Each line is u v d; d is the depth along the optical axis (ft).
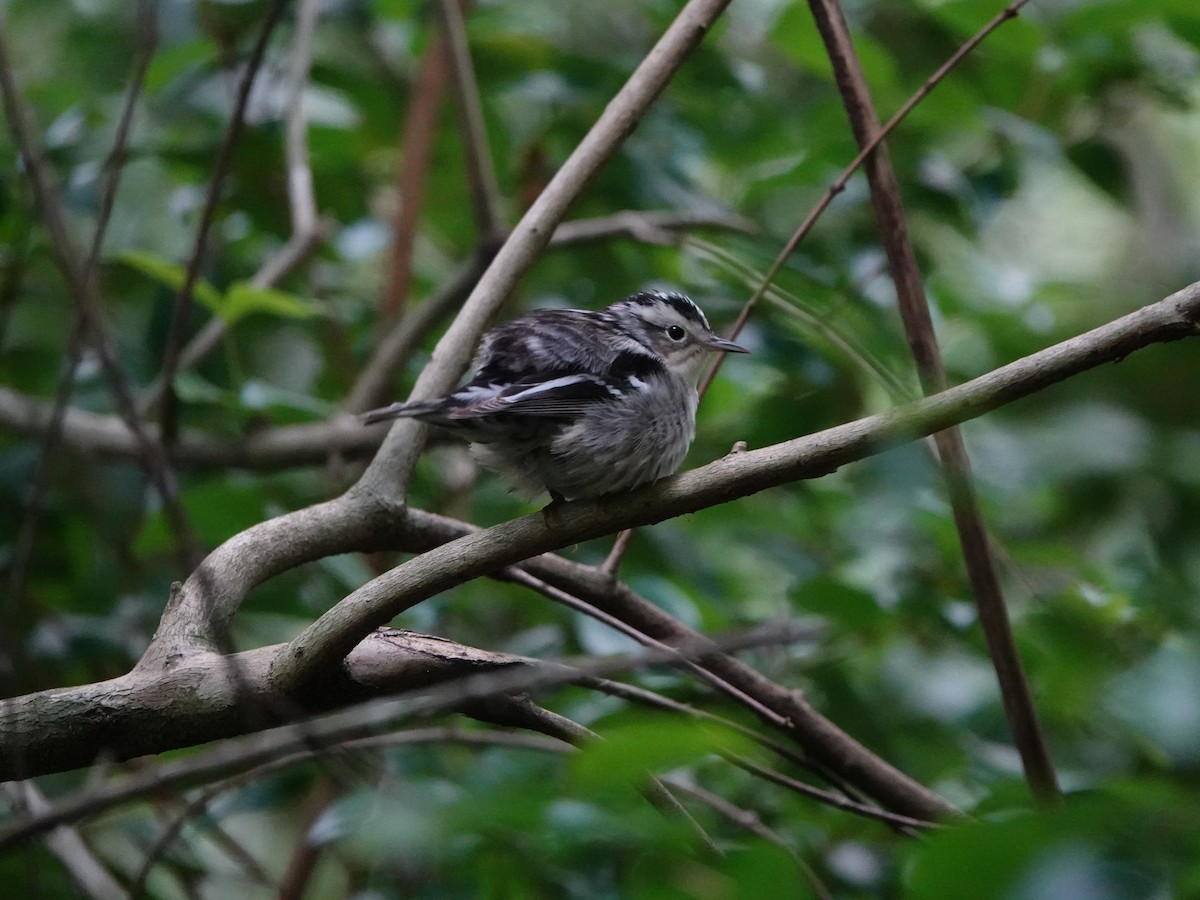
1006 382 20.15
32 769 20.76
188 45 41.22
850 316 40.37
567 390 26.09
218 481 36.94
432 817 14.37
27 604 37.55
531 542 21.85
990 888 10.34
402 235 43.78
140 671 21.63
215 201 28.78
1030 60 39.65
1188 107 41.09
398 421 27.12
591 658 28.14
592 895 22.26
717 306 40.88
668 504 21.85
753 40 52.95
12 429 36.96
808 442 21.52
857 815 28.22
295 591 36.65
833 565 39.40
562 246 39.11
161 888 35.47
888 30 47.21
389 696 21.91
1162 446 43.37
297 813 44.50
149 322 39.81
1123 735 28.27
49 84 45.19
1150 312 19.72
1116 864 10.45
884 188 27.48
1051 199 61.05
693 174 47.37
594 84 42.27
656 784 20.43
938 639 35.76
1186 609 32.96
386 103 47.26
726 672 29.50
